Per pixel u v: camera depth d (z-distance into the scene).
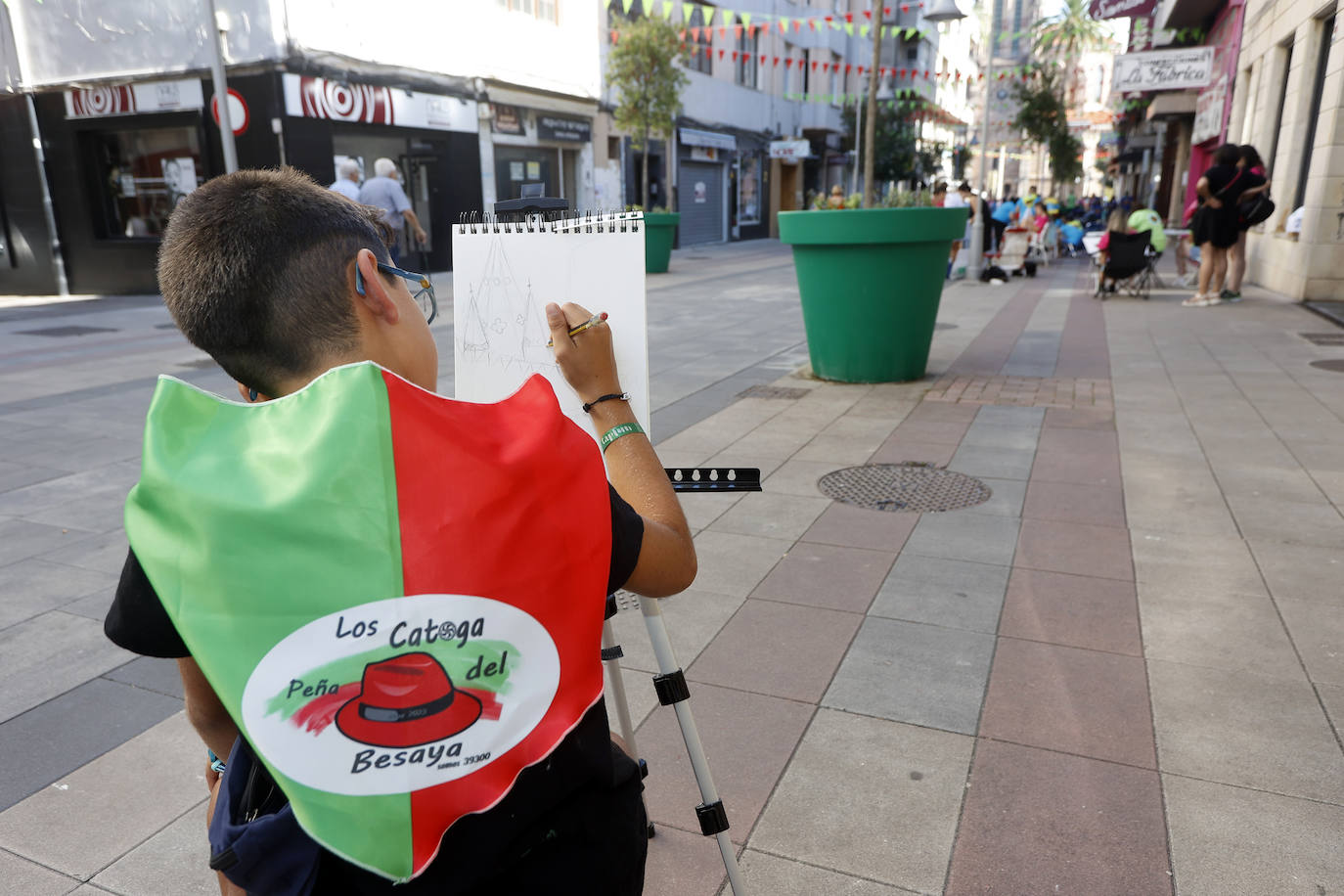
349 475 0.71
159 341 9.80
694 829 2.19
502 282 1.70
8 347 9.45
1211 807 2.21
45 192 14.94
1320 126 10.57
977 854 2.08
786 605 3.33
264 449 0.73
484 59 17.08
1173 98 22.91
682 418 6.06
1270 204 10.64
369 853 0.74
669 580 1.00
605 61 20.80
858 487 4.59
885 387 6.88
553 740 0.81
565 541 0.81
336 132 14.43
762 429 5.72
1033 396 6.48
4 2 14.33
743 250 24.86
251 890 0.82
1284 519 4.01
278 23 13.05
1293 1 12.05
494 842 0.83
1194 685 2.73
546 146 19.58
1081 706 2.64
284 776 0.72
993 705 2.66
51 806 2.33
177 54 13.64
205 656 0.72
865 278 6.64
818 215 6.51
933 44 39.56
